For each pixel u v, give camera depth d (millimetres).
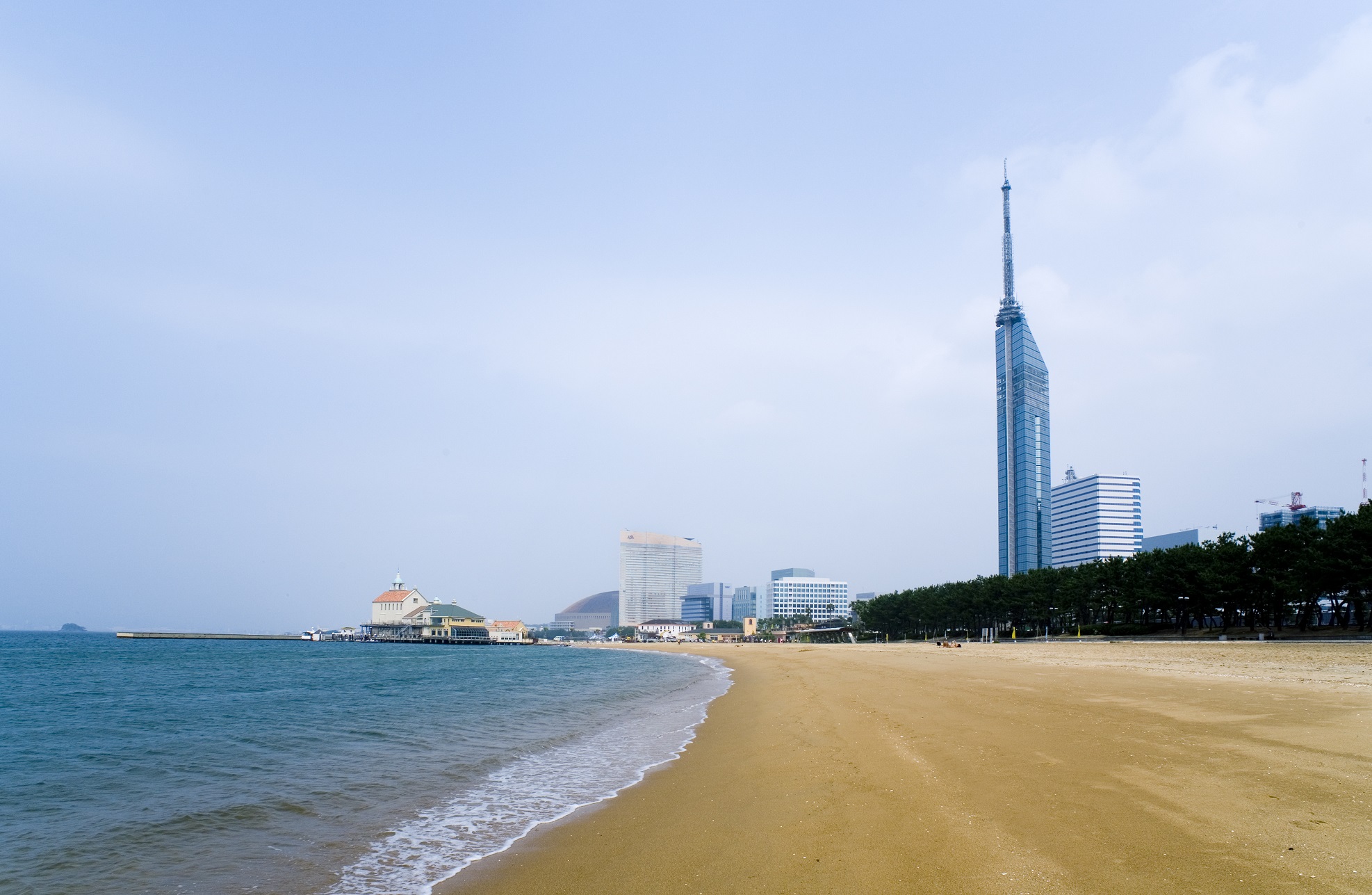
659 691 56156
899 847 11906
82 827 17266
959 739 21094
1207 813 12383
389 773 23031
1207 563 100750
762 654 143125
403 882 13000
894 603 195000
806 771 18875
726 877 11500
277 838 16094
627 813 16781
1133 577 119188
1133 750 17891
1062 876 10039
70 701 50000
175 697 52812
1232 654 56500
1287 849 10531
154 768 24547
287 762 25125
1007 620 162500
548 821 16672
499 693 55156
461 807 18312
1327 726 20344
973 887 9969
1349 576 77875
